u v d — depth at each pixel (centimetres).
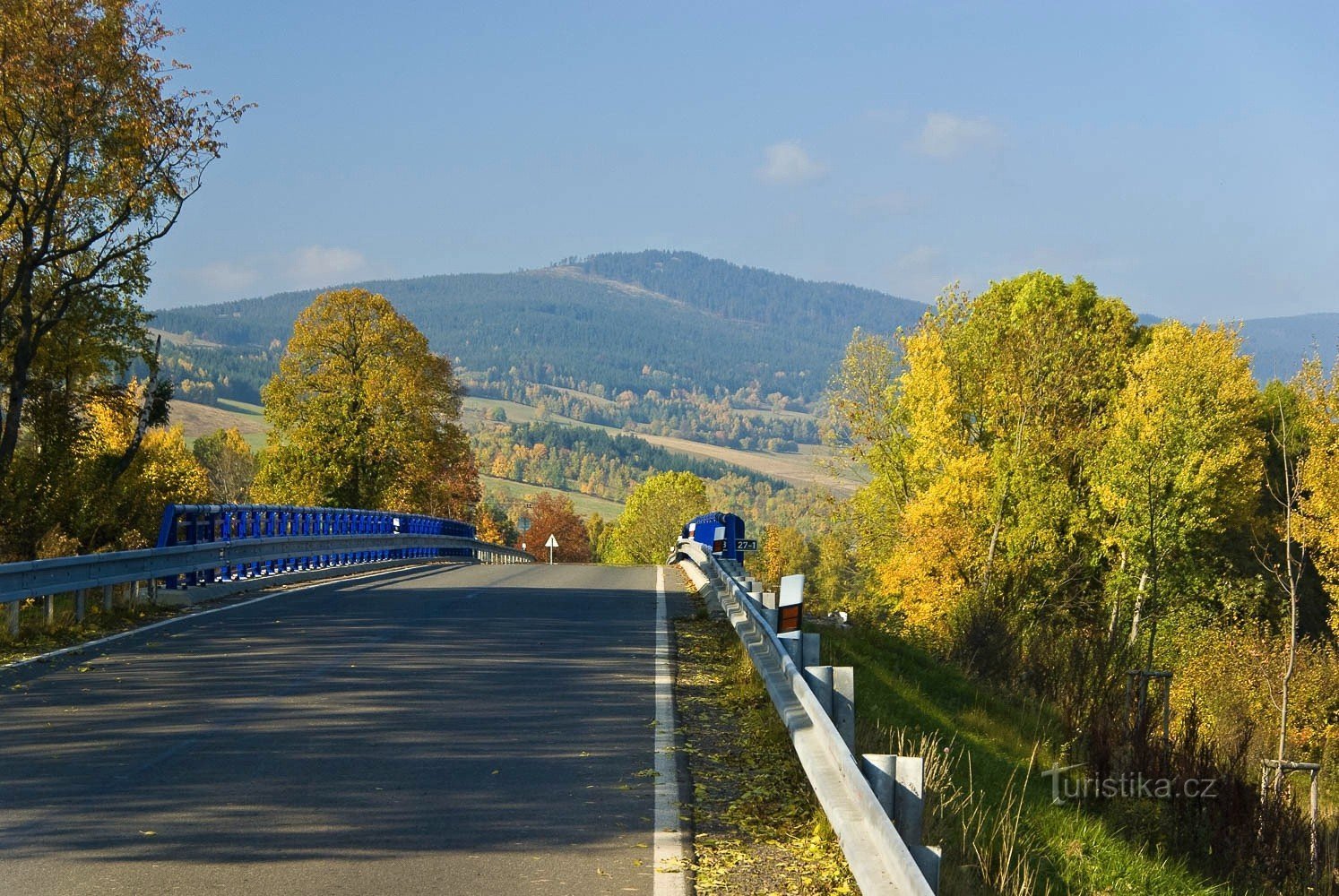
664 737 1084
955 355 5106
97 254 3456
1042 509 4331
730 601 1852
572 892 666
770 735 1084
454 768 948
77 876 673
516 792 880
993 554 4316
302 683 1326
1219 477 4691
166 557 2116
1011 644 2555
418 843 749
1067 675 2389
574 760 988
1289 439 4944
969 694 2045
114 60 3095
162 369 3438
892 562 4566
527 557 9662
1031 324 4744
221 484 10419
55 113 3089
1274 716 3700
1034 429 4566
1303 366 3822
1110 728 1669
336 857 718
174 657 1512
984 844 874
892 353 5147
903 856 521
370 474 6631
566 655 1602
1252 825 1551
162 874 680
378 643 1664
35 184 3241
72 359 3519
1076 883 981
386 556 4078
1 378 3497
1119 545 4556
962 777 1138
